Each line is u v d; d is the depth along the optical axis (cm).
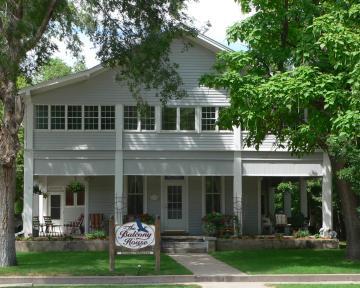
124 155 2792
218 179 3089
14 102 1984
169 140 2809
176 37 2323
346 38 1742
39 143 2766
